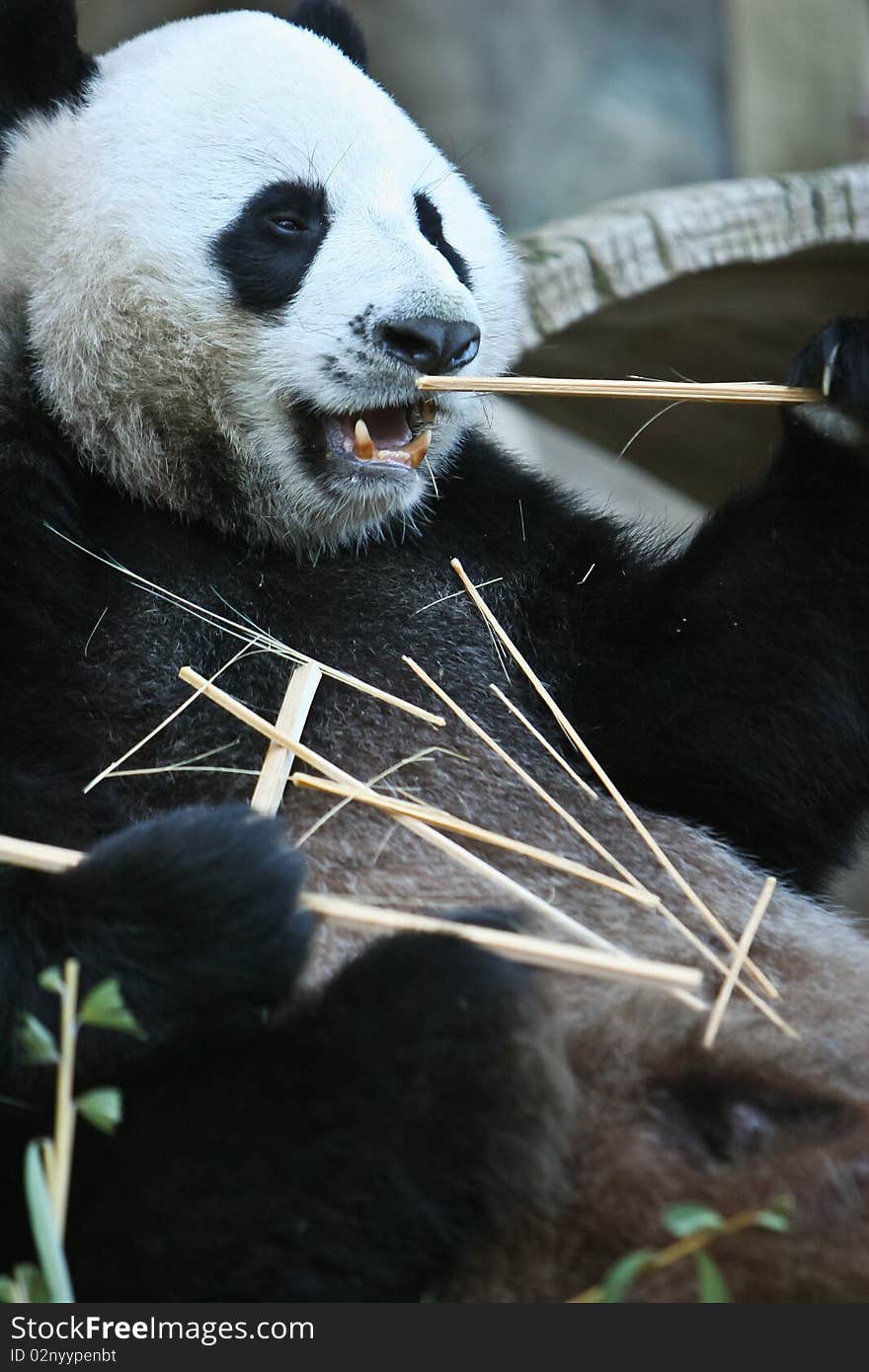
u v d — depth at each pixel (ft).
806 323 38.81
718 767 23.73
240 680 23.25
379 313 22.75
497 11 84.84
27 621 22.00
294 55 24.38
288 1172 16.80
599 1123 18.42
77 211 23.54
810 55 81.76
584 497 28.27
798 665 23.59
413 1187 16.83
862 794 24.18
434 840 19.77
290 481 23.73
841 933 23.18
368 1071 17.01
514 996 17.17
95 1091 15.76
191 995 17.53
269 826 18.24
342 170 23.73
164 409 23.67
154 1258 16.70
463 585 25.17
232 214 23.34
